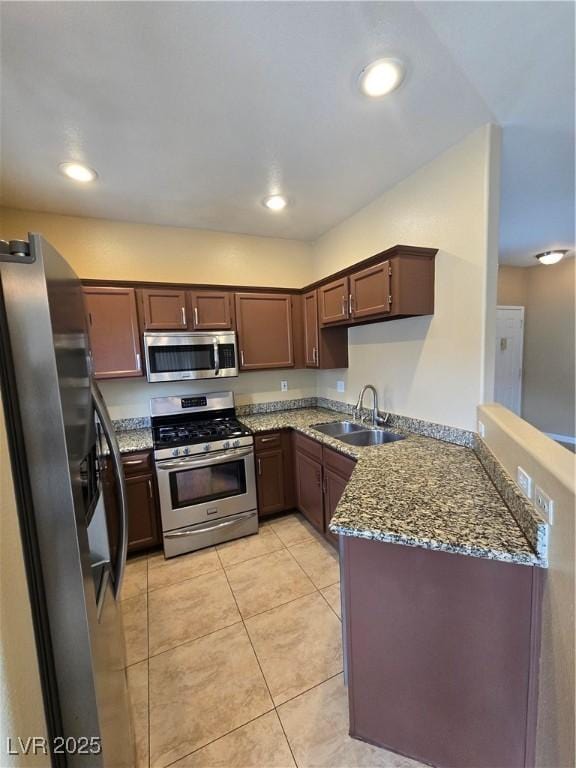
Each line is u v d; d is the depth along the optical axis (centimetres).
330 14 114
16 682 64
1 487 64
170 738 132
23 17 110
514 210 301
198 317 283
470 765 114
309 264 361
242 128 174
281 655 166
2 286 69
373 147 196
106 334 255
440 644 115
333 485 240
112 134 174
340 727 134
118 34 118
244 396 339
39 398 72
